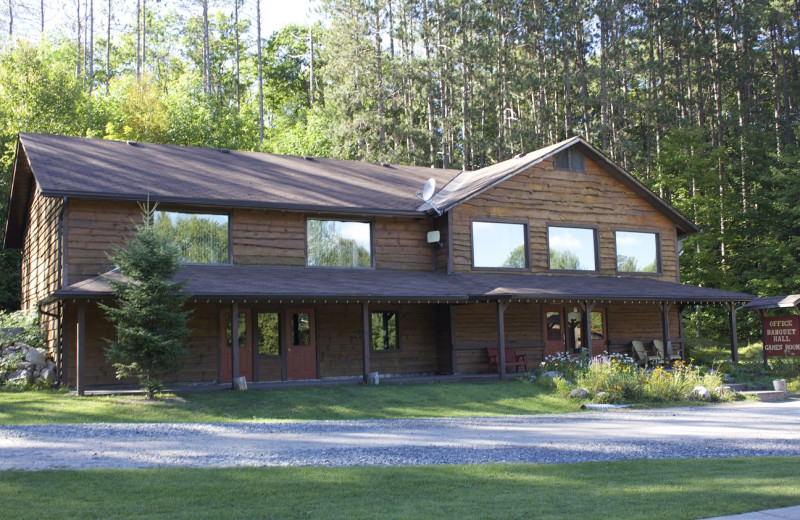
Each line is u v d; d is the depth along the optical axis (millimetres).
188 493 8133
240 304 21547
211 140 42406
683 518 7285
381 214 23234
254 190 22266
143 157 23469
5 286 31359
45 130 35344
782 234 41375
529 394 19266
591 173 26875
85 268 19344
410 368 23859
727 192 42875
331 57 52500
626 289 24453
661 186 41438
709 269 39219
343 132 49281
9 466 9602
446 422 14945
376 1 50500
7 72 35656
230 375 21062
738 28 51094
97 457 10359
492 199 24797
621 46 49750
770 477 9336
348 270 23047
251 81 71688
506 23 48938
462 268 24016
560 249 25922
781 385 20984
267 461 10203
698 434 13391
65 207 19328
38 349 20641
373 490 8445
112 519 7059
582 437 12906
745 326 41500
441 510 7535
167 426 13562
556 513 7438
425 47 52875
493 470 9742
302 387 18812
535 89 49750
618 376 19609
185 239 20891
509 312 24812
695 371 22438
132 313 16281
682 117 49500
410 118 50500
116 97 44812
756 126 49062
